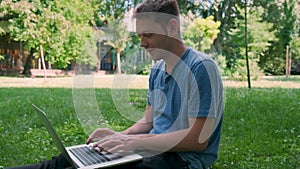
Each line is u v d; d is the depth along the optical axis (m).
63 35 11.91
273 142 3.61
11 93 7.34
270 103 5.94
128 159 1.34
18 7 11.72
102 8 10.69
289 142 3.61
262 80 10.88
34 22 12.12
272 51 12.48
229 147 3.40
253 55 10.91
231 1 10.16
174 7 1.45
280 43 12.40
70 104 5.80
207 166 1.47
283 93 7.44
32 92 7.56
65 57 12.30
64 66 12.79
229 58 8.86
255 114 4.96
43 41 12.14
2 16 12.36
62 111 5.16
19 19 12.23
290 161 2.99
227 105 5.24
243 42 10.48
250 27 10.88
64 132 3.87
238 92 7.13
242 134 3.91
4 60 13.62
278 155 3.20
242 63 9.57
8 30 13.18
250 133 3.94
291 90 8.08
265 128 4.18
